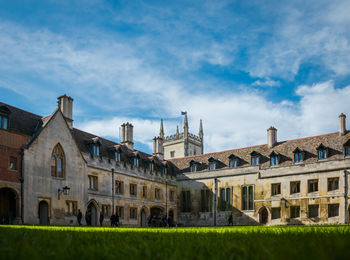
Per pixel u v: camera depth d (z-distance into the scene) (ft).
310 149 155.33
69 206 121.80
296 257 10.68
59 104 135.64
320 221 143.23
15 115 116.78
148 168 170.81
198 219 176.14
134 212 156.35
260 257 12.32
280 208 154.10
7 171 102.06
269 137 170.30
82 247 16.11
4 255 12.48
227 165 174.50
